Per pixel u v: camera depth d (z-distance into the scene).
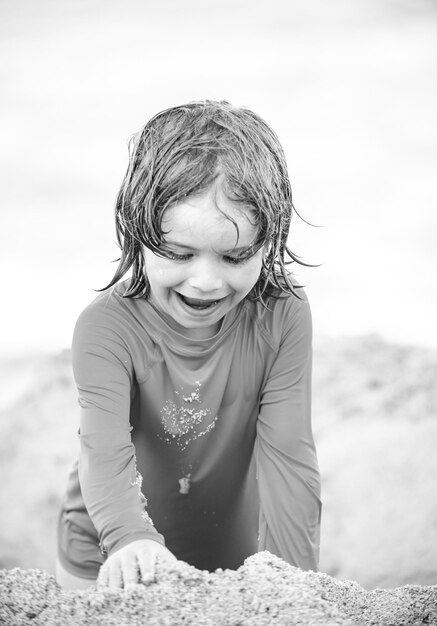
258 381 2.31
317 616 1.75
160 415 2.29
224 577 1.87
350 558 3.20
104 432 2.11
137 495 2.06
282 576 1.90
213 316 2.05
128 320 2.21
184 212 1.90
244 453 2.40
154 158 1.97
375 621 1.84
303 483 2.26
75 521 2.55
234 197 1.91
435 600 1.95
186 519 2.47
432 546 3.24
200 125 2.00
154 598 1.80
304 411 2.31
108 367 2.16
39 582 1.87
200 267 1.93
